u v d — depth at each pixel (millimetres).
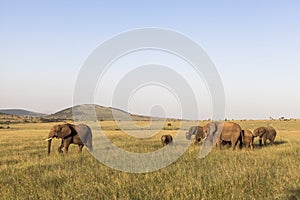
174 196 8703
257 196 8586
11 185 10594
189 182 10094
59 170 12727
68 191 9414
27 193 9367
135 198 8688
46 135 40625
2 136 38500
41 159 16672
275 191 8969
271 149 20719
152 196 8680
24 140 31672
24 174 12438
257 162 14031
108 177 11273
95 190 9461
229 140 22344
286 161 14539
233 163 13891
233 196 8398
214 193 8797
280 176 10648
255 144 27656
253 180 10039
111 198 8648
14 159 17188
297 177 10438
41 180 11125
